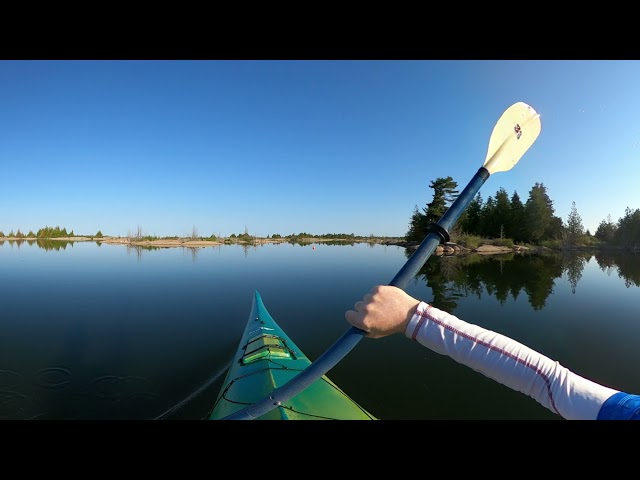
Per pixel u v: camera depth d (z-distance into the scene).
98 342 9.88
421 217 46.97
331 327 10.82
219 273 22.67
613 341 9.65
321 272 22.86
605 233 50.41
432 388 6.95
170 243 69.44
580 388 0.99
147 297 15.48
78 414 6.16
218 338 10.17
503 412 6.12
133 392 7.01
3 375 7.74
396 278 1.22
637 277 20.02
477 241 41.09
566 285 17.23
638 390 7.29
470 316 12.03
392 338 9.42
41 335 10.48
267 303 14.16
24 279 20.42
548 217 47.94
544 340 9.82
